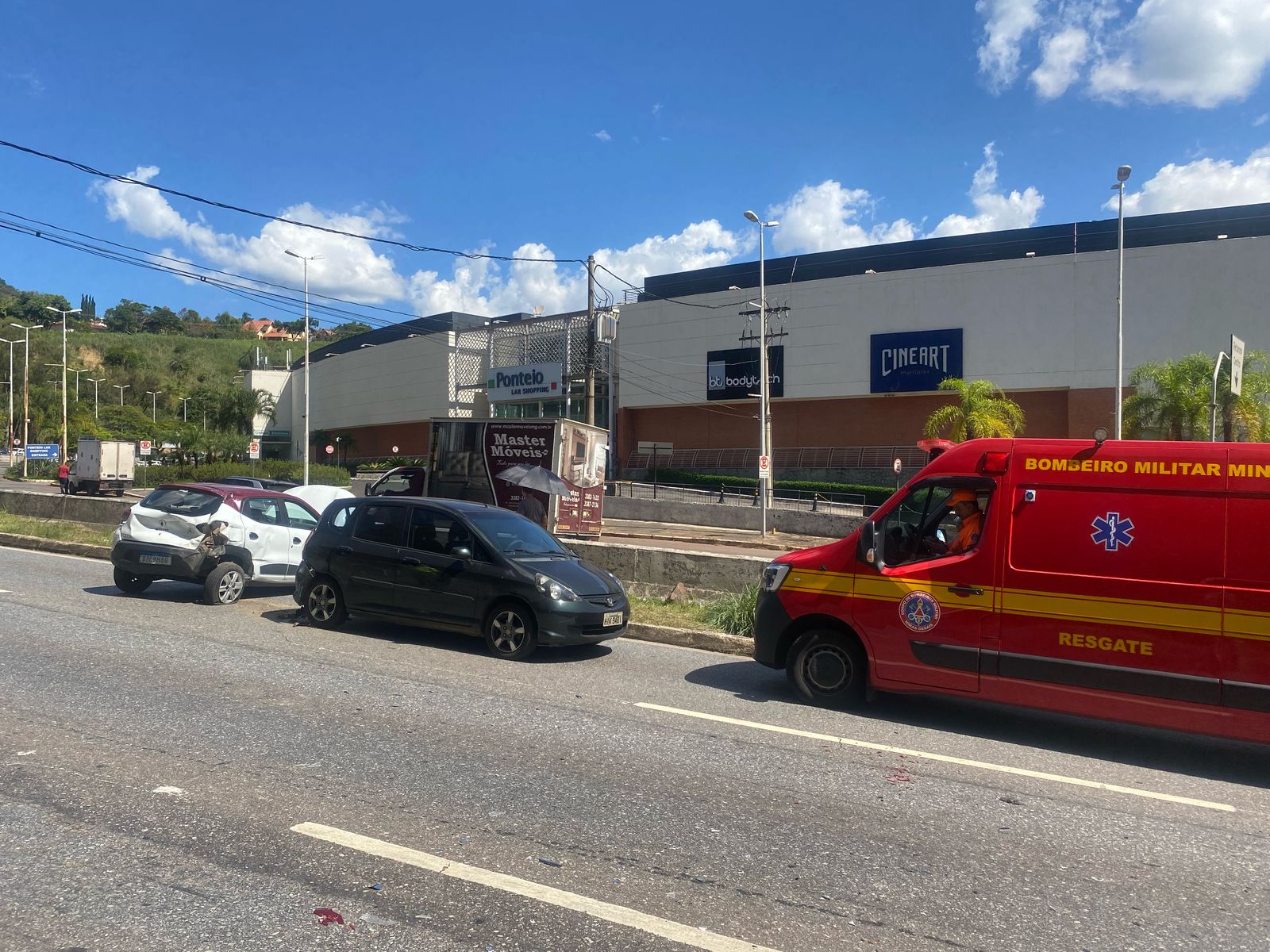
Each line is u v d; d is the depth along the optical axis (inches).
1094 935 149.1
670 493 1883.6
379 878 157.1
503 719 265.0
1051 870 175.9
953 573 285.1
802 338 2068.2
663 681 331.3
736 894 158.1
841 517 1205.7
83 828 172.7
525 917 145.7
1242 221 1845.5
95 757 212.8
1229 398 1150.3
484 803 196.1
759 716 286.0
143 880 152.6
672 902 153.8
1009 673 275.3
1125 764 256.7
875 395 2006.6
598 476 932.6
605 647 397.4
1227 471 255.3
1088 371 1775.3
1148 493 263.6
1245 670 246.7
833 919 150.4
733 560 505.4
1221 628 250.1
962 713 307.1
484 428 885.8
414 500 398.0
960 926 150.3
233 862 161.2
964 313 1891.0
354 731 245.1
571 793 205.5
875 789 220.2
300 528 491.2
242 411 3540.8
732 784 218.1
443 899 150.6
